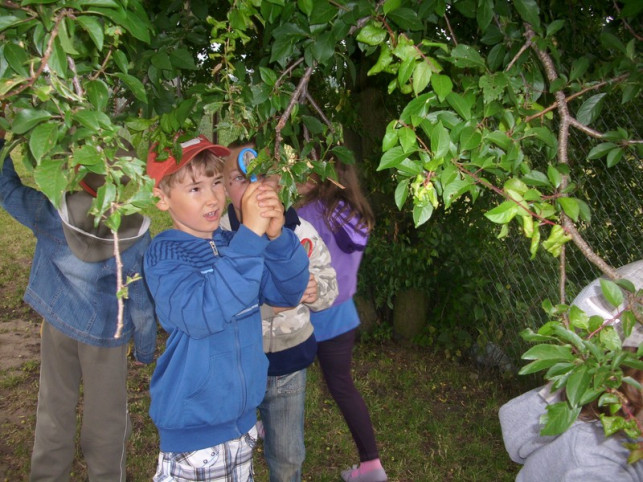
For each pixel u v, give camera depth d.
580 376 1.02
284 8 1.39
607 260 3.88
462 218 4.61
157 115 1.62
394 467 3.50
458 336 4.88
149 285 1.82
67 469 2.68
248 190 1.70
